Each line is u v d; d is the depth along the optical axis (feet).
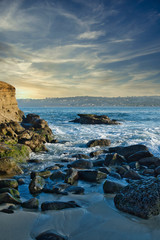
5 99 58.39
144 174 22.75
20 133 43.14
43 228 10.18
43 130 50.14
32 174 20.99
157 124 90.74
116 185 16.52
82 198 14.87
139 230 9.98
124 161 28.14
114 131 64.49
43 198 15.12
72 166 25.11
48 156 32.50
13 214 11.67
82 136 53.88
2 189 15.49
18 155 29.19
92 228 10.19
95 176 19.71
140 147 32.55
